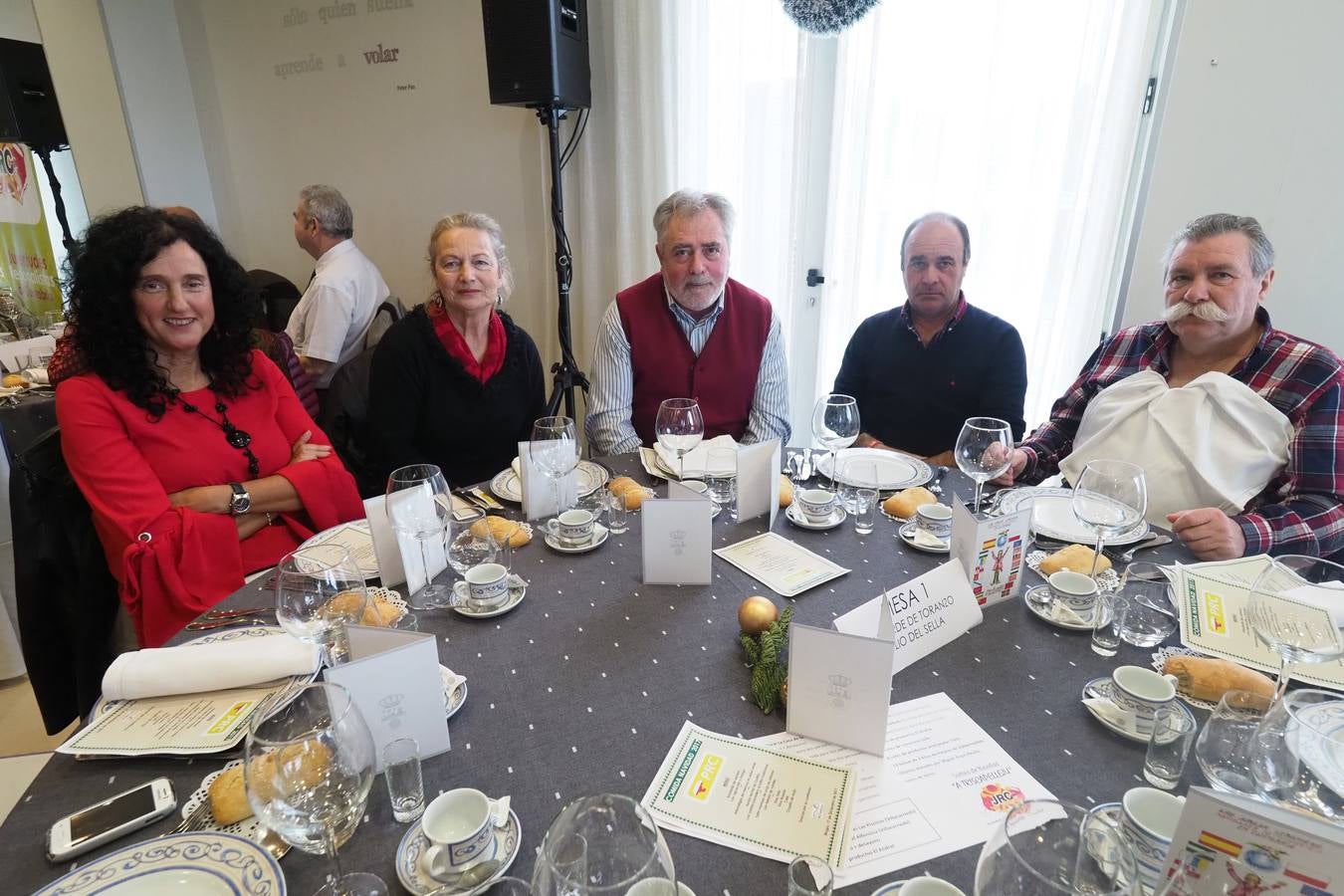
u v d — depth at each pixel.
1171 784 0.65
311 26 3.14
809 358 2.87
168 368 1.47
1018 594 1.03
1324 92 1.77
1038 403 2.44
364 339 2.76
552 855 0.48
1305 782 0.64
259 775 0.55
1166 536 1.20
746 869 0.58
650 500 1.03
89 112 3.09
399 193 3.28
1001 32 2.20
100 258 1.33
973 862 0.58
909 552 1.15
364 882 0.57
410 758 0.66
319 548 1.17
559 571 1.11
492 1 2.36
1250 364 1.47
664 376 1.95
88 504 1.36
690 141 2.68
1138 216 2.18
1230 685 0.77
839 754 0.71
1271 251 1.44
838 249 2.66
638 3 2.55
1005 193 2.34
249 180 3.52
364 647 0.73
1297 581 0.81
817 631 0.70
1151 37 2.04
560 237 2.73
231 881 0.55
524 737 0.74
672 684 0.82
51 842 0.60
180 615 1.26
